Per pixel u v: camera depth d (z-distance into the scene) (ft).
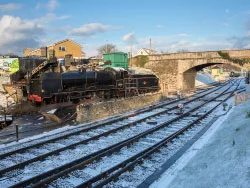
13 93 75.61
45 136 40.86
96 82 76.48
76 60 127.24
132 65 139.33
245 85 155.22
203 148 31.68
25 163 28.81
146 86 97.45
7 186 23.91
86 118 53.01
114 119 52.65
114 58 120.06
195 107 68.03
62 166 27.37
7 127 49.60
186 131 43.65
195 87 151.02
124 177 25.26
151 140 38.40
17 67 113.70
